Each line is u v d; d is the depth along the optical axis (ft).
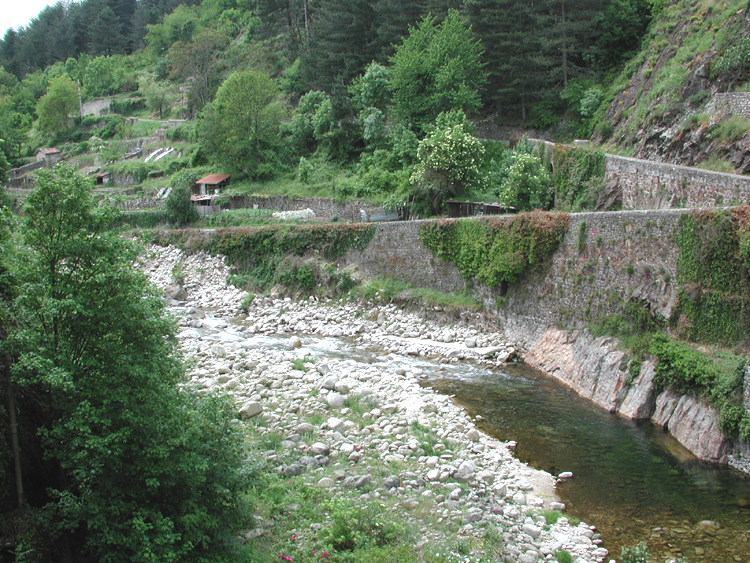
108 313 33.32
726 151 96.53
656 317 69.77
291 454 51.08
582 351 78.02
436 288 115.44
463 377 81.87
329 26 219.41
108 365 33.55
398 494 45.44
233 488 36.88
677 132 114.32
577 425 63.16
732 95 100.83
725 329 60.90
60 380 29.73
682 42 138.92
